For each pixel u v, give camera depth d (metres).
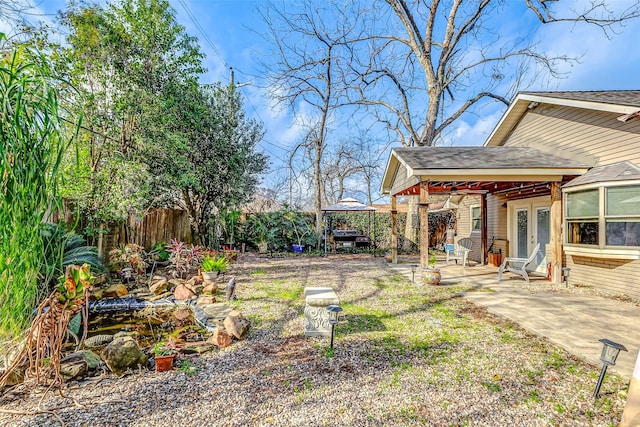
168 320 5.14
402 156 8.36
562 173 7.16
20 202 2.34
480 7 12.41
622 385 2.94
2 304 2.41
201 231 12.08
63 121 2.88
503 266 7.99
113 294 6.13
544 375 3.14
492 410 2.58
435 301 5.99
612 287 6.55
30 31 5.67
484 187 10.10
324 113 15.95
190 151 9.62
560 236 7.43
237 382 3.02
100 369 3.27
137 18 8.04
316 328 4.25
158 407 2.60
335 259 12.44
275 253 14.18
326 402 2.69
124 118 8.16
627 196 6.06
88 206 6.89
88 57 7.36
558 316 4.96
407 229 15.16
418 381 3.03
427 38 13.38
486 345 3.88
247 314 5.14
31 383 2.88
